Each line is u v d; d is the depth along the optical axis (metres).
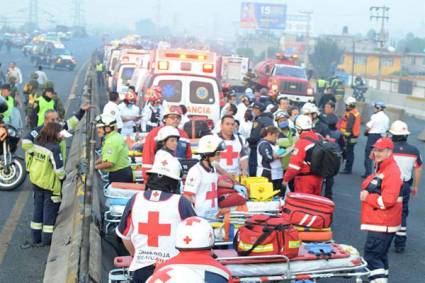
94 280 6.64
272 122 12.07
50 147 9.59
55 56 52.78
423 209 14.23
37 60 53.22
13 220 11.16
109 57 38.41
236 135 10.20
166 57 16.53
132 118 15.29
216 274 4.50
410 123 34.34
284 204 7.98
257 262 6.73
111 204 8.90
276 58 36.72
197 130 12.73
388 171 8.02
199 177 7.52
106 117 9.91
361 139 26.22
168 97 16.38
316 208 7.71
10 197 12.70
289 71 34.91
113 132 9.98
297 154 9.64
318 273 6.89
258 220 6.86
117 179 10.05
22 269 8.85
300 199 7.74
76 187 11.30
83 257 5.35
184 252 4.55
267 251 6.73
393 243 11.32
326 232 7.71
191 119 13.19
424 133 27.03
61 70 52.78
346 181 16.84
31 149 9.64
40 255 9.44
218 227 7.63
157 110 15.34
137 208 5.88
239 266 6.66
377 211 8.12
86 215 6.18
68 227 9.84
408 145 10.37
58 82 40.09
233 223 7.68
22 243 9.95
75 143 17.17
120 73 26.30
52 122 9.71
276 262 6.77
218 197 8.16
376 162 8.20
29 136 9.65
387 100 42.59
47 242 9.81
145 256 5.87
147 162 9.44
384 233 8.14
